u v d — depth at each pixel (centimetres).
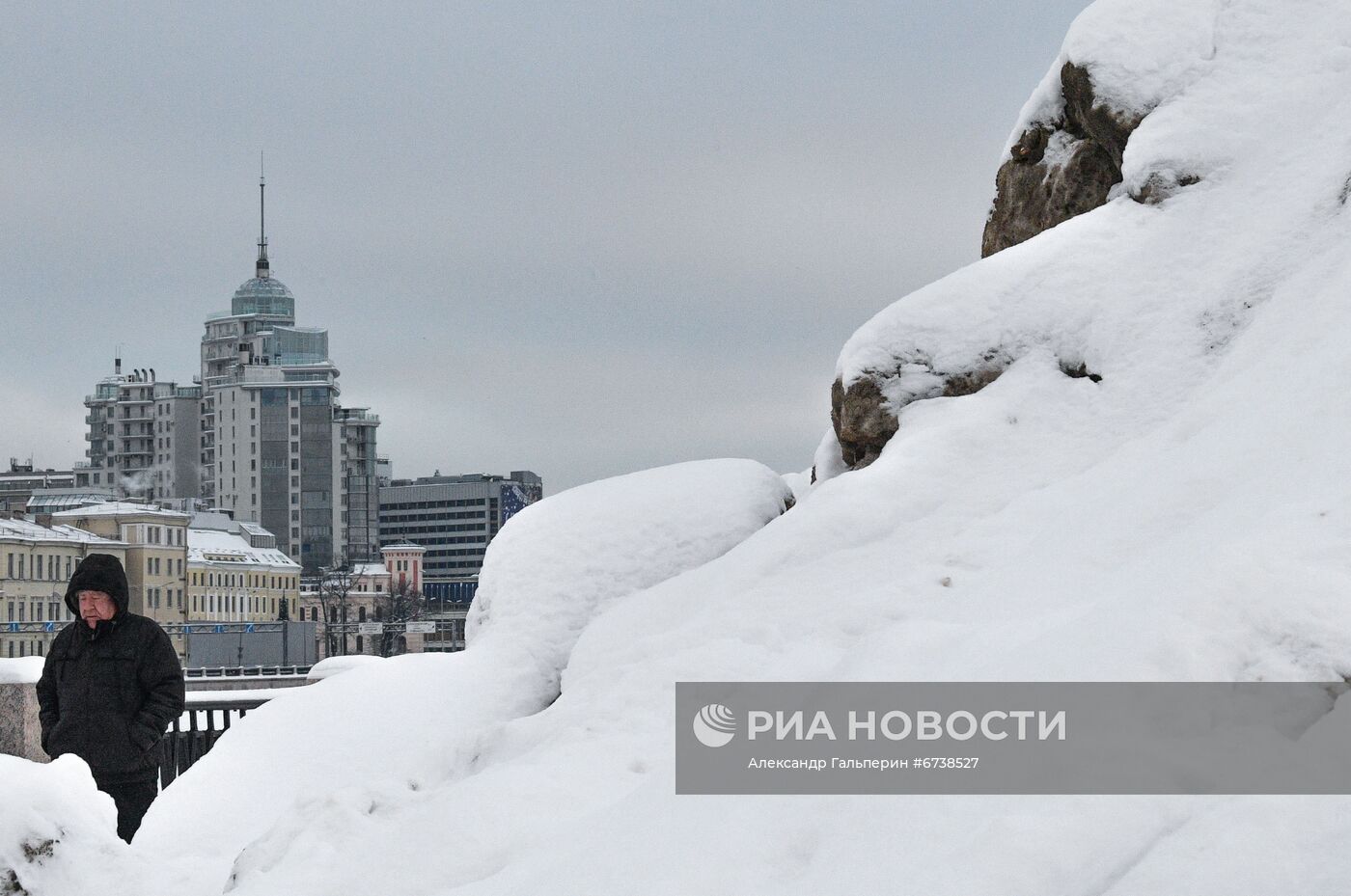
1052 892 346
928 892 359
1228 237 893
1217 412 720
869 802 444
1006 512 766
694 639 756
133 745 830
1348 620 388
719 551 991
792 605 759
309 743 910
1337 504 443
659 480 1045
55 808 670
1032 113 1147
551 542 1012
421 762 777
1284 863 319
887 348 932
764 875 438
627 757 639
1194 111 985
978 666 512
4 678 1218
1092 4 1106
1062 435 841
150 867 684
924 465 841
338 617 18062
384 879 577
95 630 838
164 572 15225
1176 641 407
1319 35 999
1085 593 571
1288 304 797
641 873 464
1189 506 602
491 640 983
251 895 586
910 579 718
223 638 9188
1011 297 924
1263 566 421
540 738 723
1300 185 892
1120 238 936
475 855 575
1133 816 356
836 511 822
